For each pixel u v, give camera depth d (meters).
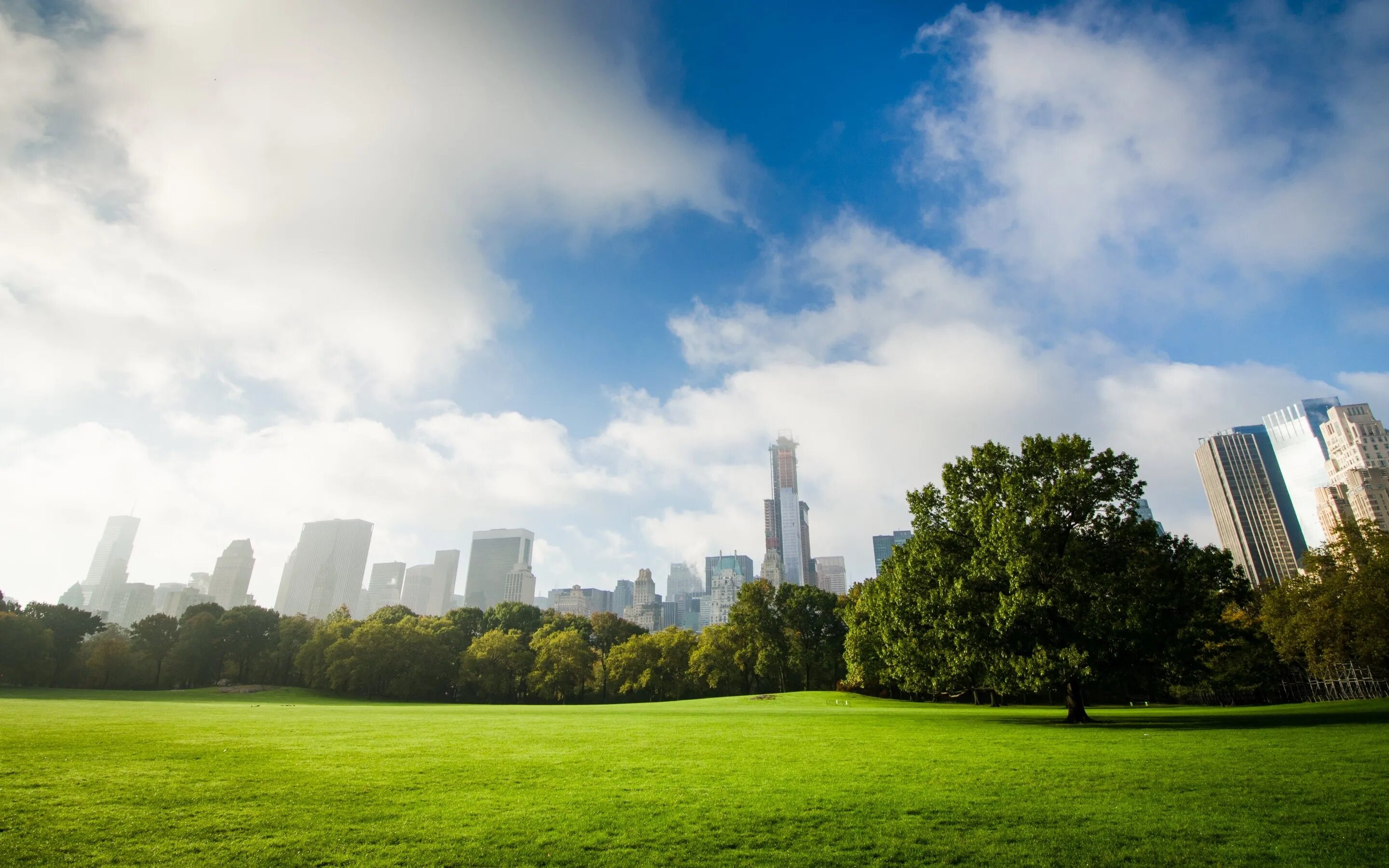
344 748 23.36
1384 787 14.83
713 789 16.20
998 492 39.62
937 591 39.22
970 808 13.90
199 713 42.34
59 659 101.75
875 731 32.53
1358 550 51.88
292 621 125.62
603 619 140.25
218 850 11.09
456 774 18.17
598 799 15.09
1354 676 83.19
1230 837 11.46
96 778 16.50
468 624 135.50
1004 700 85.94
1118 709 60.84
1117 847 11.06
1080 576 34.69
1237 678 71.19
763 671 101.56
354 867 10.38
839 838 11.89
